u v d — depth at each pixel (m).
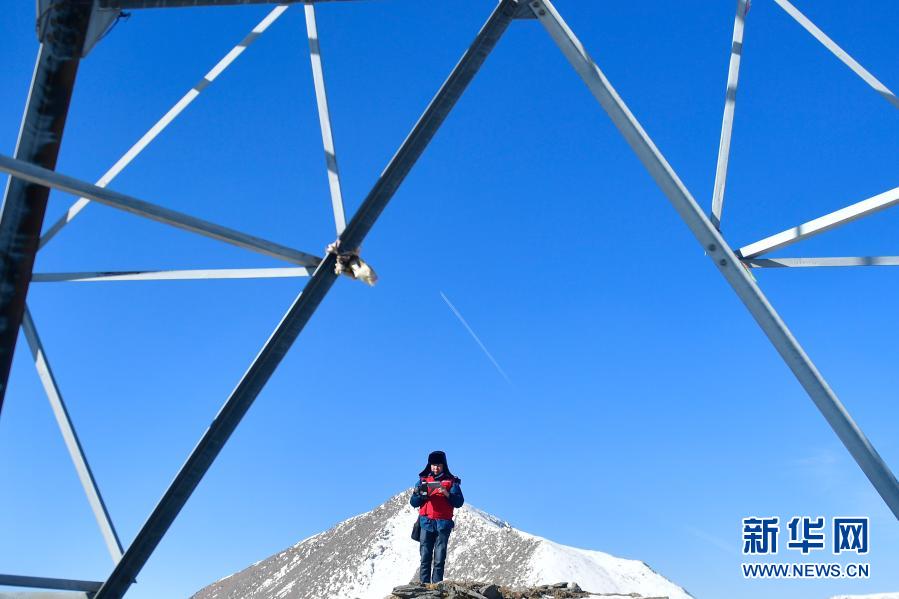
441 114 11.12
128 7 8.37
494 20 10.93
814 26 10.27
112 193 8.48
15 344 8.77
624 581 52.59
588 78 9.86
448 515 12.71
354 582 66.56
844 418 8.63
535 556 56.19
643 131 9.66
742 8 10.22
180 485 10.23
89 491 10.12
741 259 9.72
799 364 8.88
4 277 8.62
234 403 10.40
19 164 7.77
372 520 77.06
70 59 8.26
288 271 10.49
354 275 10.42
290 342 10.56
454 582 11.00
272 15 11.20
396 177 10.89
